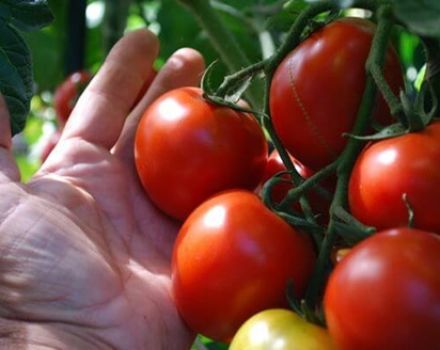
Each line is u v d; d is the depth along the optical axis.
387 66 0.40
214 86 0.63
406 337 0.31
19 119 0.46
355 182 0.36
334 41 0.40
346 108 0.40
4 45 0.45
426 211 0.34
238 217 0.38
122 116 0.51
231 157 0.42
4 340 0.42
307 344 0.33
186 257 0.38
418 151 0.34
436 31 0.29
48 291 0.43
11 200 0.44
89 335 0.43
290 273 0.37
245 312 0.38
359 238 0.34
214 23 0.54
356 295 0.31
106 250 0.46
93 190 0.48
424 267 0.31
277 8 0.62
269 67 0.42
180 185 0.43
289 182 0.41
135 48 0.52
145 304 0.44
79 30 0.72
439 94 0.38
